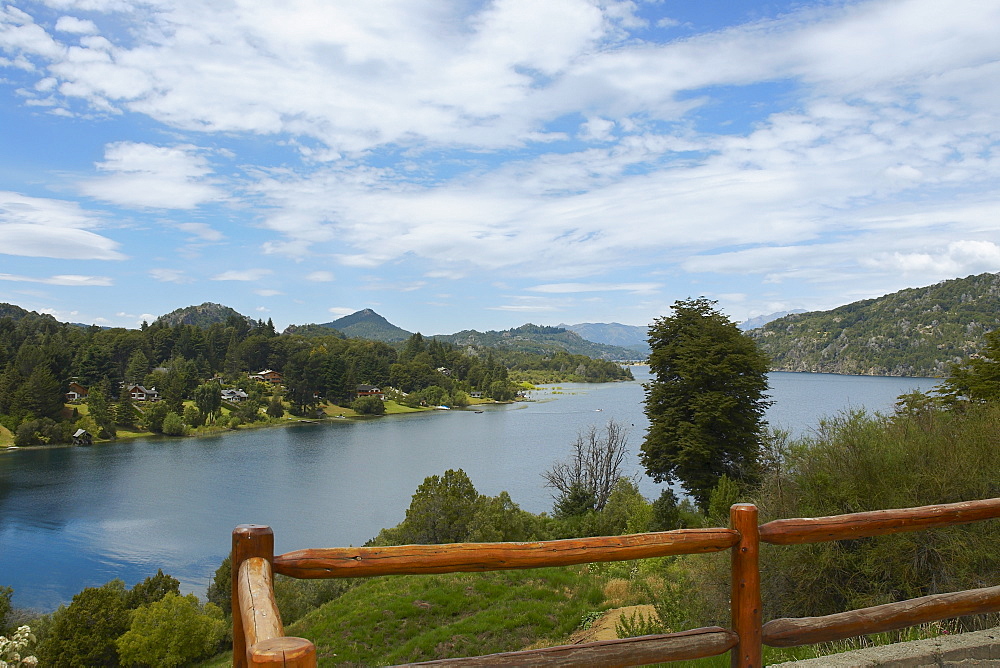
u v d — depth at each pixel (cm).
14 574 4184
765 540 267
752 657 258
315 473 7306
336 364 15075
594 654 228
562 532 2945
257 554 191
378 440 9881
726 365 2591
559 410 13938
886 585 709
